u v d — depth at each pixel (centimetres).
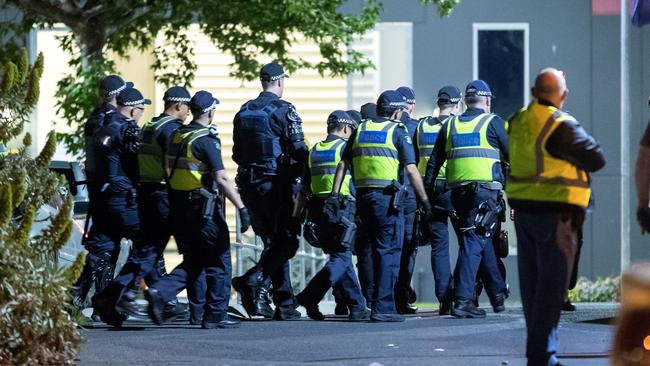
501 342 3073
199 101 3384
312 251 4906
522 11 6681
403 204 3594
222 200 3428
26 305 2508
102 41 5006
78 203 4275
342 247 3716
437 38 6650
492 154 3631
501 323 3478
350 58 6056
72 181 4306
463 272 3659
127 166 3609
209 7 5047
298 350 2966
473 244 3656
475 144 3619
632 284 1505
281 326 3544
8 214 2553
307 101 6581
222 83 6519
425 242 3956
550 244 2384
